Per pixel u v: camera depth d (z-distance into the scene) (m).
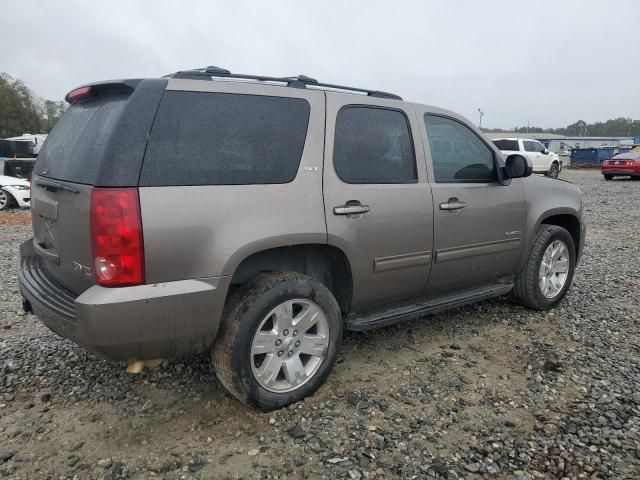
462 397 3.21
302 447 2.69
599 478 2.48
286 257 3.22
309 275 3.34
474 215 3.97
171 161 2.63
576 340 4.14
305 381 3.12
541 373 3.54
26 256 3.66
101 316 2.45
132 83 2.70
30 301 3.07
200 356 3.75
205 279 2.67
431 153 3.78
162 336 2.61
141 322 2.53
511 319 4.60
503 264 4.34
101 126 2.76
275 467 2.54
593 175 28.73
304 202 3.03
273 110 3.04
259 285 2.90
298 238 2.97
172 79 2.77
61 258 2.90
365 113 3.47
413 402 3.14
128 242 2.47
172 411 3.04
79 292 2.79
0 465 2.53
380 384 3.37
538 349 3.96
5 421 2.92
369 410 3.04
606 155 35.97
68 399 3.17
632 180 24.08
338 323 3.21
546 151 24.17
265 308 2.86
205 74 2.92
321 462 2.58
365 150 3.41
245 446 2.70
